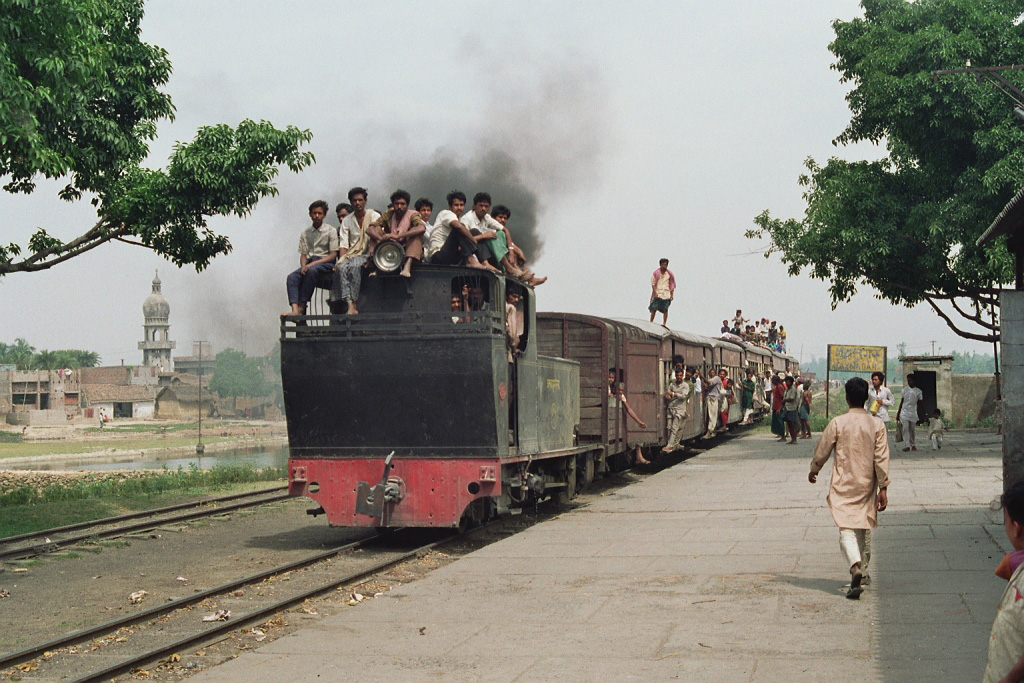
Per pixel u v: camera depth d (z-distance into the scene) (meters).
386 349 12.80
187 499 20.55
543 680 6.44
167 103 19.58
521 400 14.02
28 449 75.06
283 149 19.39
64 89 15.12
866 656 6.61
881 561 9.95
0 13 13.90
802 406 30.77
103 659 7.79
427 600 9.11
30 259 19.05
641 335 21.70
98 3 16.97
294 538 14.71
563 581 9.76
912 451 23.83
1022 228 10.86
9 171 16.88
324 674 6.77
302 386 13.12
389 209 13.22
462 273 13.03
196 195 19.08
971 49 21.72
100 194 19.22
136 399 124.19
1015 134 21.41
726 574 9.71
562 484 16.17
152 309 174.50
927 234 23.44
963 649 6.64
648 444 21.83
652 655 6.91
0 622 9.43
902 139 23.73
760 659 6.67
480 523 14.41
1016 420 10.59
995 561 9.64
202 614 9.30
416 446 12.86
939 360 35.03
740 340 38.00
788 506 14.70
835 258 25.84
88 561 12.87
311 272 13.35
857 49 24.72
